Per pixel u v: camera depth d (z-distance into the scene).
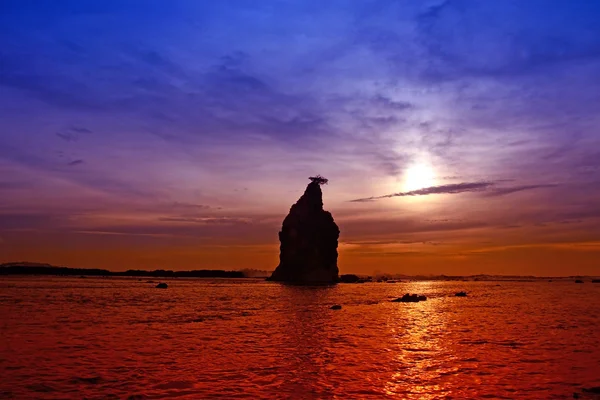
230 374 18.80
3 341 25.39
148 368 19.55
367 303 61.38
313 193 142.38
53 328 31.12
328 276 138.75
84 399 15.03
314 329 33.31
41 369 18.89
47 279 148.62
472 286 143.88
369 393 16.28
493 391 16.64
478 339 28.67
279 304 58.22
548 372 19.48
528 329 33.81
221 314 43.94
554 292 100.06
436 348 25.28
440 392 16.47
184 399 15.26
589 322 38.84
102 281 138.38
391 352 23.98
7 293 69.31
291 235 141.75
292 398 15.58
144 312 44.34
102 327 32.28
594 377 18.67
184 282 147.50
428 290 108.62
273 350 24.36
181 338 28.11
